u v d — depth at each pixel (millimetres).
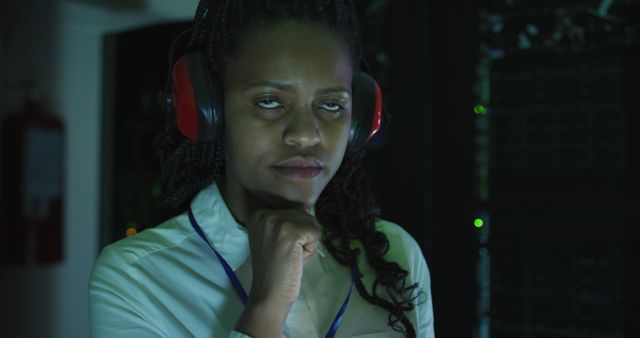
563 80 2139
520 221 2189
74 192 2271
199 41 802
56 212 2205
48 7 2064
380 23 2293
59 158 2199
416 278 968
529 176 2180
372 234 929
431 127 2162
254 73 708
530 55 2184
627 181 2039
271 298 694
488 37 2219
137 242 832
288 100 717
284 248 693
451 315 2170
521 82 2197
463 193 2141
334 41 729
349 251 905
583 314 2113
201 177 931
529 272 2189
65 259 2264
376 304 882
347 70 748
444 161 2156
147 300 792
